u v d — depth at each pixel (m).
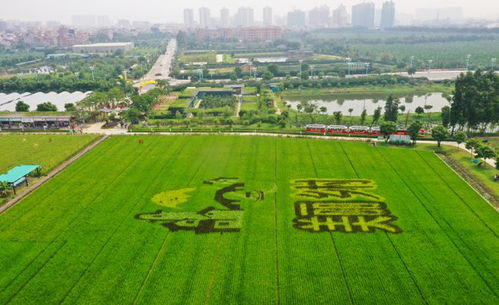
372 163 112.12
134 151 126.00
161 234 76.31
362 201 88.75
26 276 64.62
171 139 139.00
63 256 69.75
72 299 59.41
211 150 125.75
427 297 58.97
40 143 136.25
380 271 64.88
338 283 62.25
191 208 86.69
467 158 114.69
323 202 88.62
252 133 145.88
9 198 92.38
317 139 135.88
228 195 92.75
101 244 73.31
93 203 89.56
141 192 95.00
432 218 80.62
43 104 175.50
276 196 91.94
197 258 68.88
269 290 60.84
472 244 71.50
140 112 172.88
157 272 65.31
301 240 73.88
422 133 137.62
